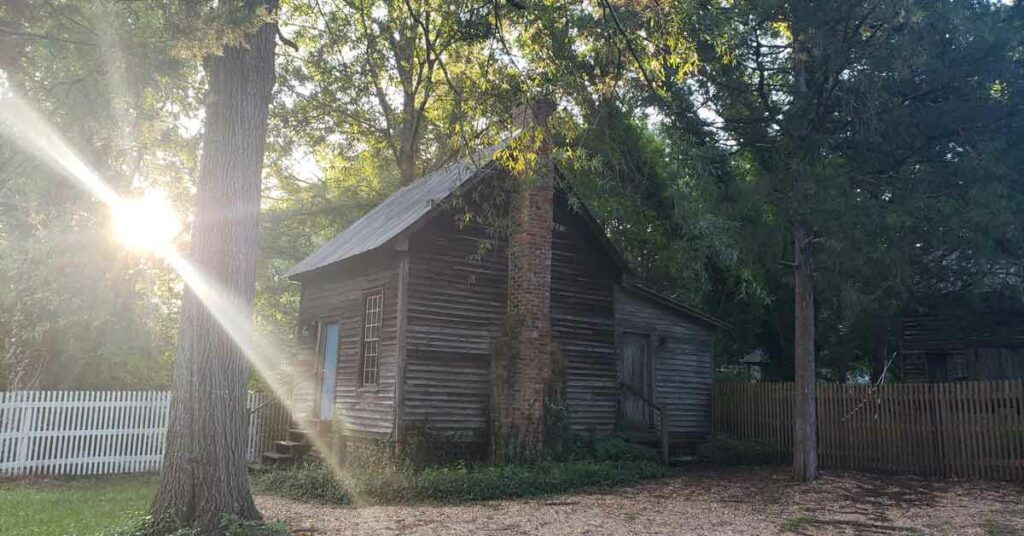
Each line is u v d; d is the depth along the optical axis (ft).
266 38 30.25
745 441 58.85
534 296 48.19
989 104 46.32
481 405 48.42
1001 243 45.88
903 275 44.73
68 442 50.29
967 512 34.88
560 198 53.93
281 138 92.12
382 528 30.40
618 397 57.98
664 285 95.61
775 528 30.99
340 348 54.13
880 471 50.34
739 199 44.73
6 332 57.31
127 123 31.32
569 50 35.88
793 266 48.75
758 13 44.16
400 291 46.62
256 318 99.40
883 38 42.42
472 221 49.88
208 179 28.68
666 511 34.96
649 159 57.00
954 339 64.23
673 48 34.94
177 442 26.73
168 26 27.53
